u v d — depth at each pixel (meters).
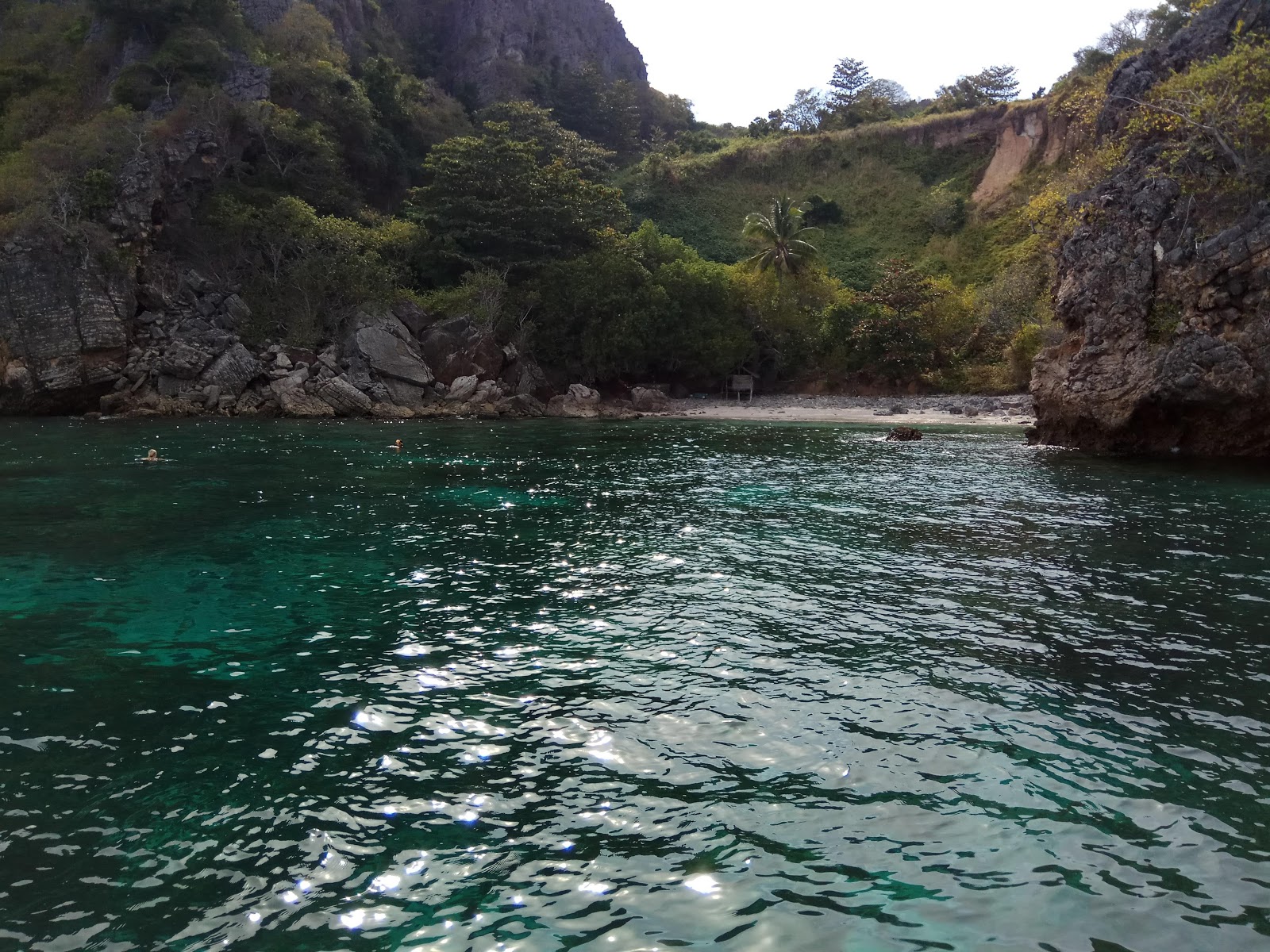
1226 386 23.14
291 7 72.94
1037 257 61.31
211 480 20.41
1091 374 26.83
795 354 61.09
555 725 6.88
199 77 55.72
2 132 53.38
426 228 53.88
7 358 39.16
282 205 47.84
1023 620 9.73
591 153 82.44
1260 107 22.67
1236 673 8.13
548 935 4.34
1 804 5.57
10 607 10.03
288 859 5.00
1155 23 45.38
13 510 16.23
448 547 13.55
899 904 4.63
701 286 56.66
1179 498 18.17
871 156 88.88
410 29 108.62
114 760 6.23
